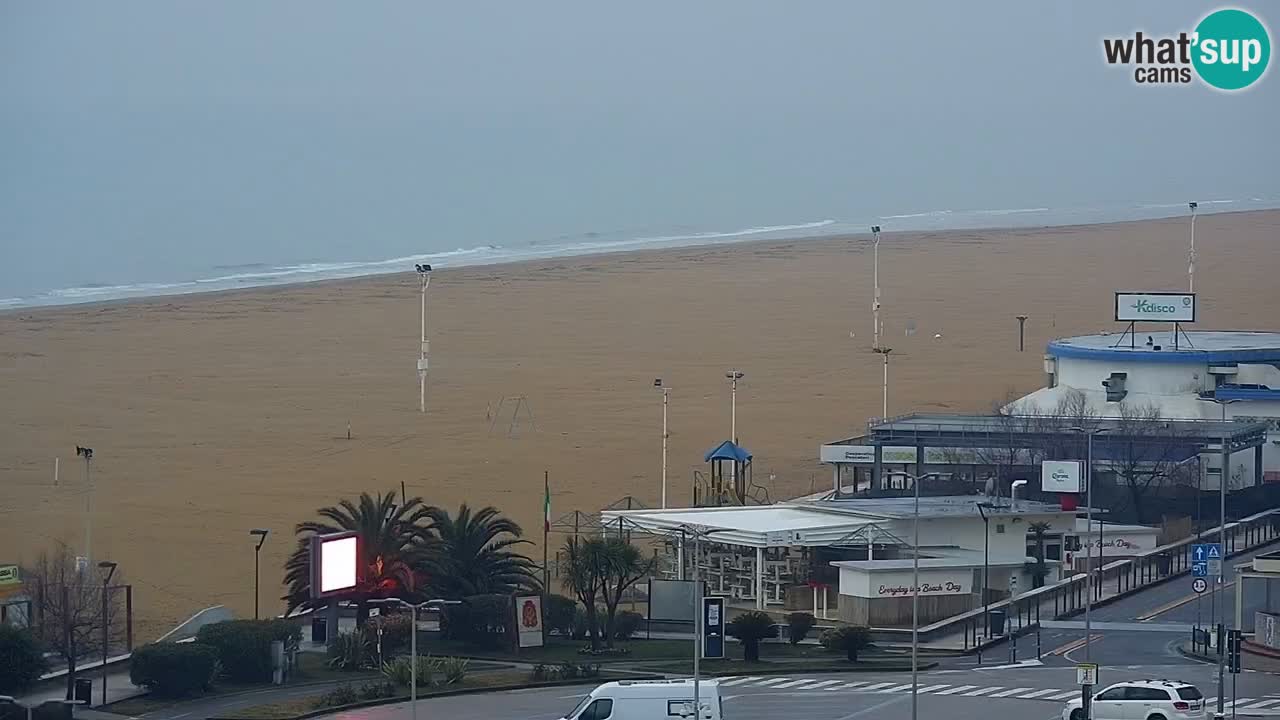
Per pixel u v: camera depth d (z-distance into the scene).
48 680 109.12
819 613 134.12
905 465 169.38
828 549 137.12
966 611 131.75
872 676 111.31
